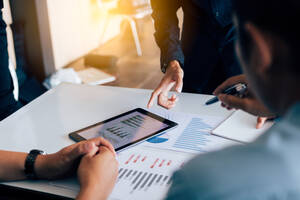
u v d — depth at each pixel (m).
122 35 5.36
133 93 1.44
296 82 0.34
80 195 0.79
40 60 3.73
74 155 0.90
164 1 1.57
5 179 0.93
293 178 0.32
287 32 0.33
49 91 1.48
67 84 1.54
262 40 0.35
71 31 4.25
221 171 0.33
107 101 1.37
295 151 0.32
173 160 0.96
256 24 0.35
